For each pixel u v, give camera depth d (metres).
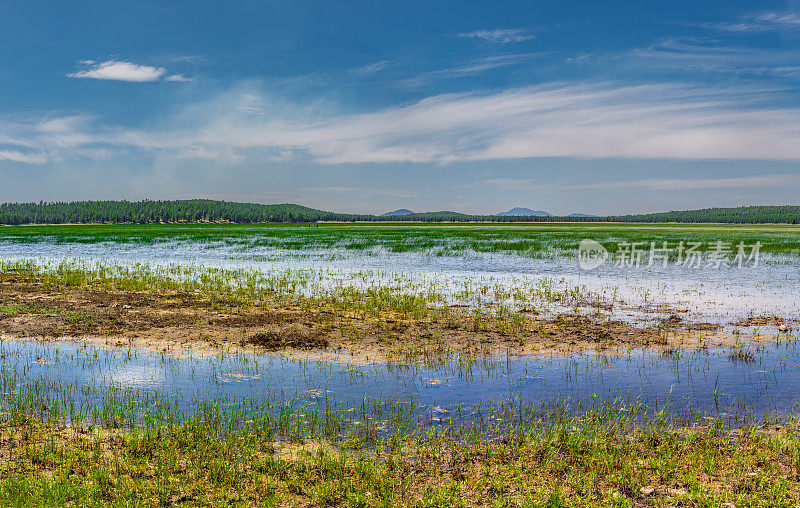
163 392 10.16
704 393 10.13
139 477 6.70
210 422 8.50
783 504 6.12
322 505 6.17
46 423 8.41
